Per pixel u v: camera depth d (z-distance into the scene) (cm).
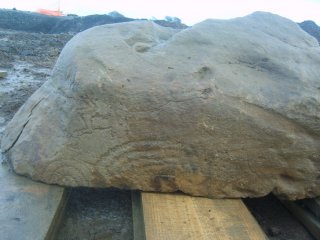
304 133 211
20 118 242
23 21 899
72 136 209
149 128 205
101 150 209
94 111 205
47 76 444
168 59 216
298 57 235
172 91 203
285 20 273
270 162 211
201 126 203
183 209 207
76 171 213
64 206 217
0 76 417
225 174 212
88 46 221
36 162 217
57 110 218
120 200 235
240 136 206
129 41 228
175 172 211
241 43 232
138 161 210
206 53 221
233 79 211
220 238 189
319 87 217
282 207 246
